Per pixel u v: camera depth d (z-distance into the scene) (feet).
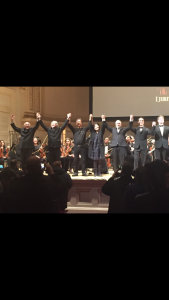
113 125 42.96
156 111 32.07
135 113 32.65
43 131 41.91
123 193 8.73
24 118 38.81
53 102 42.73
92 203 18.93
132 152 25.54
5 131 36.19
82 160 21.97
